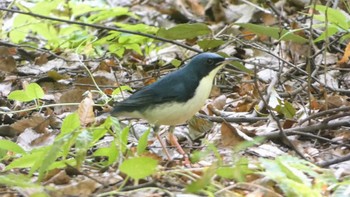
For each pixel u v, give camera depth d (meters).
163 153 10.41
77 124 9.23
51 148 8.36
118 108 9.91
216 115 11.84
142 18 18.36
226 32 16.12
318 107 11.66
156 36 13.35
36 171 9.40
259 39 15.46
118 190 8.20
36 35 19.31
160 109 9.66
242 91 12.95
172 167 9.21
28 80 13.88
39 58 14.91
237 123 11.38
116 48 14.91
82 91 12.62
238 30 16.16
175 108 9.62
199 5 18.03
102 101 12.34
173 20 18.22
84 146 8.64
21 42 16.70
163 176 8.62
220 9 17.28
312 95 12.35
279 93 12.48
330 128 10.73
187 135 11.05
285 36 12.32
